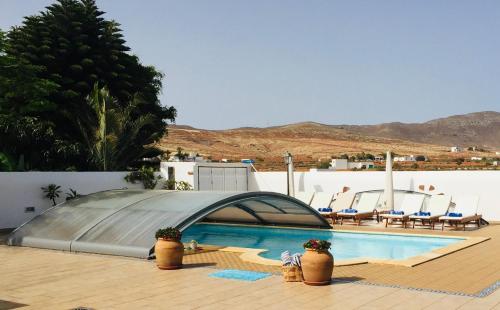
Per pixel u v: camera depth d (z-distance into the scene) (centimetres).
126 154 3369
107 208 1577
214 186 2767
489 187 2133
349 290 905
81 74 3459
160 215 1414
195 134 18862
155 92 3944
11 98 3198
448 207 1983
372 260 1195
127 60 3684
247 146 18088
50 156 3034
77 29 3441
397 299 835
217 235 1970
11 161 2716
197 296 879
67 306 827
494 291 889
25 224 1612
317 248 941
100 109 3034
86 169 3123
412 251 1535
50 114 3338
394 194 2352
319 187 2562
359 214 2075
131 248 1291
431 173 2259
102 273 1098
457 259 1227
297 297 859
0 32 3275
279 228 2055
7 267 1181
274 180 2711
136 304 833
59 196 2259
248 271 1098
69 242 1408
